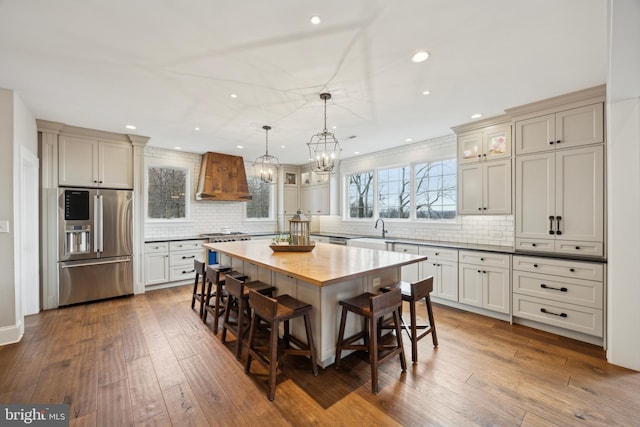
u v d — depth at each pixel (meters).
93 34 1.92
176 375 2.25
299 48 2.09
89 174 4.10
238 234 5.86
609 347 2.42
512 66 2.36
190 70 2.39
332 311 2.37
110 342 2.82
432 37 1.96
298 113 3.43
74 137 3.99
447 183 4.59
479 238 4.16
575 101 2.90
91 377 2.22
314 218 7.02
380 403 1.92
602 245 2.75
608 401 1.93
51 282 3.81
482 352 2.61
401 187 5.25
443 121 3.75
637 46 1.65
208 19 1.77
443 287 3.91
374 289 2.76
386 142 4.86
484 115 3.53
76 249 3.96
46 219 3.77
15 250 2.82
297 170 7.12
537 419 1.77
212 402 1.93
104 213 4.18
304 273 2.12
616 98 2.35
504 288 3.32
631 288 2.33
